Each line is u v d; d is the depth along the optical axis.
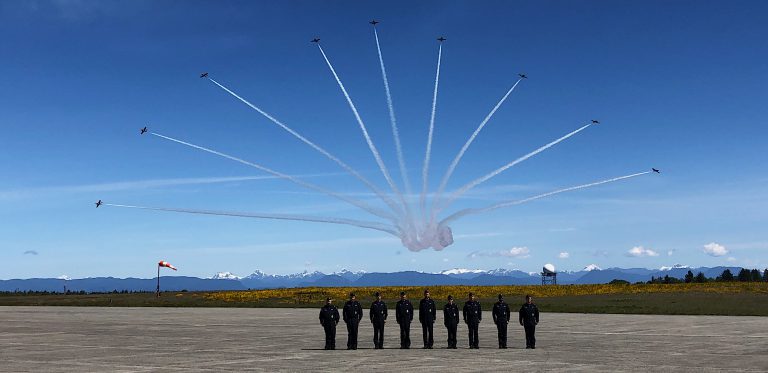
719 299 93.56
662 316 62.22
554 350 32.03
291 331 46.31
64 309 88.12
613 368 24.97
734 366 25.52
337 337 41.09
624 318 58.97
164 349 33.44
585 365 25.95
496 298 103.38
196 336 41.91
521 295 111.75
